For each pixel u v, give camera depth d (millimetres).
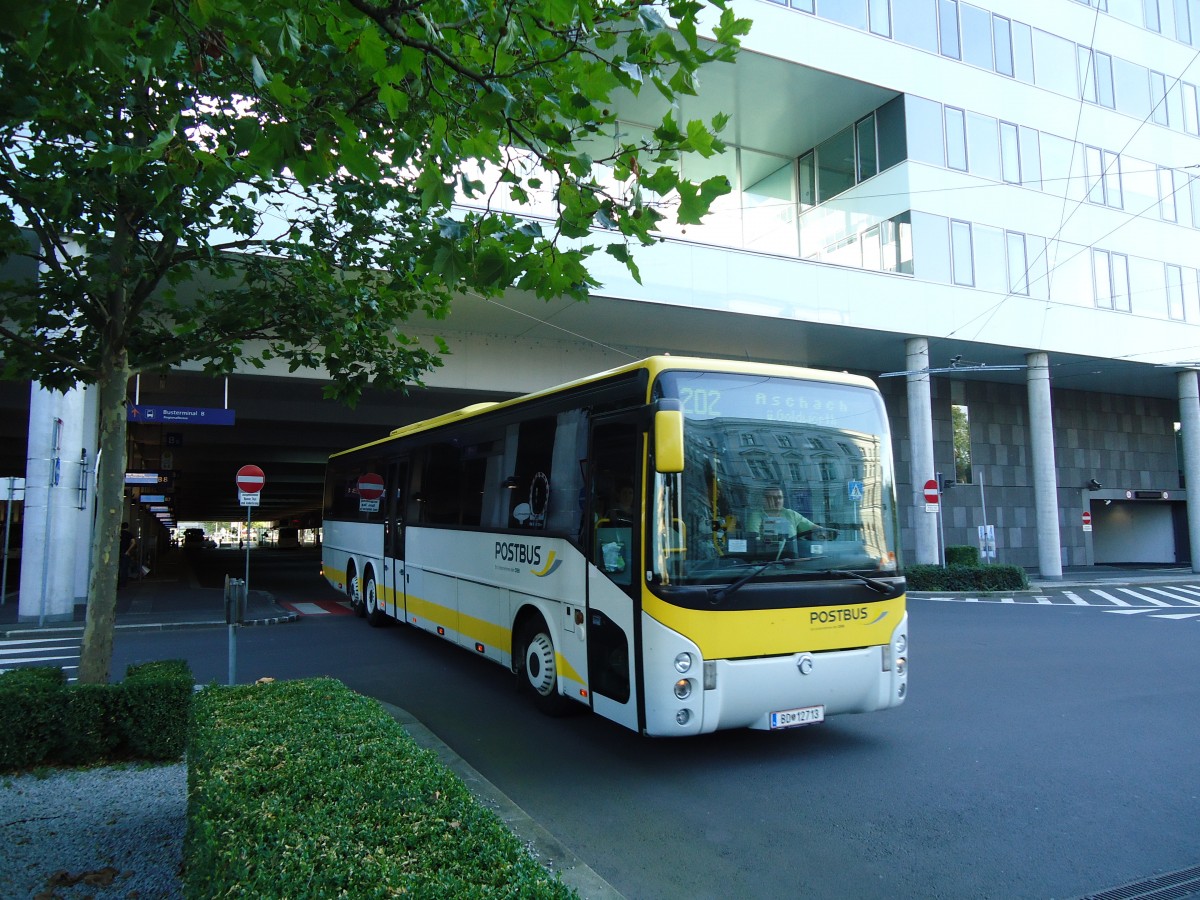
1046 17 25656
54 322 6219
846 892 4141
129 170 3764
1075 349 25234
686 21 3490
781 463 6359
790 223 25406
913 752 6590
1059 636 13297
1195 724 7457
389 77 3504
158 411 16656
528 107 3977
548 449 7750
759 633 5871
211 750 3961
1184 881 4238
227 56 4309
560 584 7219
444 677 9547
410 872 2672
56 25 2916
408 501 11977
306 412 23109
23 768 5773
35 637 13906
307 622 14625
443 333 20531
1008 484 29953
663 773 6066
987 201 23766
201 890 2855
